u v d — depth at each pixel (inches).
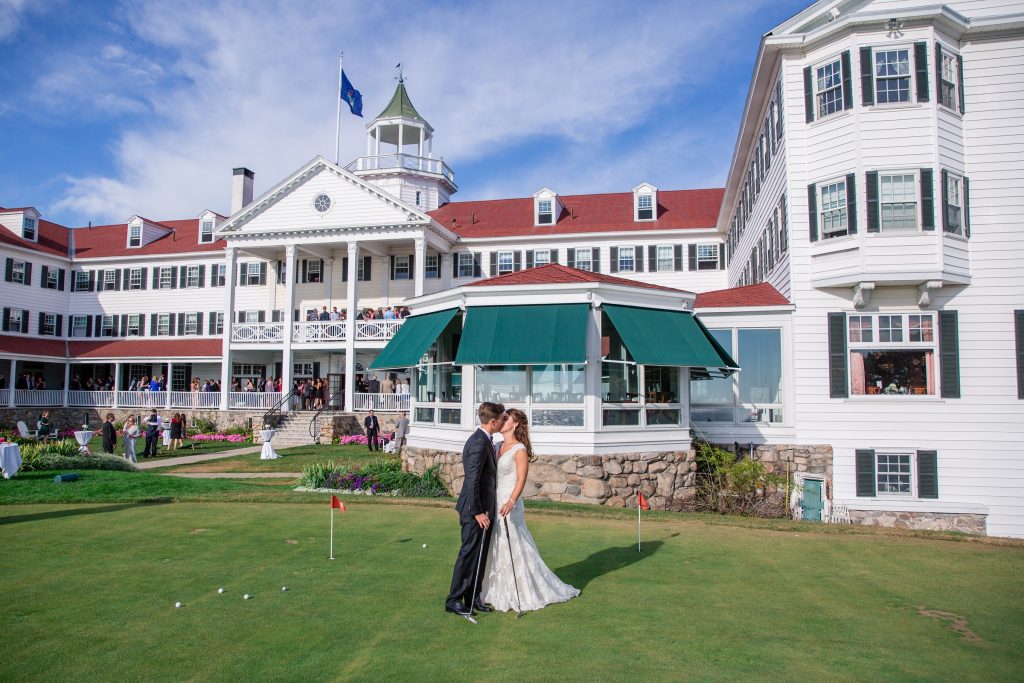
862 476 763.4
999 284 749.3
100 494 604.1
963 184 760.3
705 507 680.4
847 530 460.1
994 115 766.5
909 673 221.5
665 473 665.6
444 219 1744.6
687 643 247.4
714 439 809.5
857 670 223.6
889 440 762.2
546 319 639.8
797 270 802.8
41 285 1808.6
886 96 756.0
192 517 495.8
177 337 1797.5
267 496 587.5
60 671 222.7
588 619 273.3
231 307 1540.4
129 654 237.0
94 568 349.7
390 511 522.3
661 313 692.1
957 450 747.4
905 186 745.6
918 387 772.0
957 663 230.2
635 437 659.4
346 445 1259.2
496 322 652.1
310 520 482.9
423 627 263.6
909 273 732.7
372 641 249.0
